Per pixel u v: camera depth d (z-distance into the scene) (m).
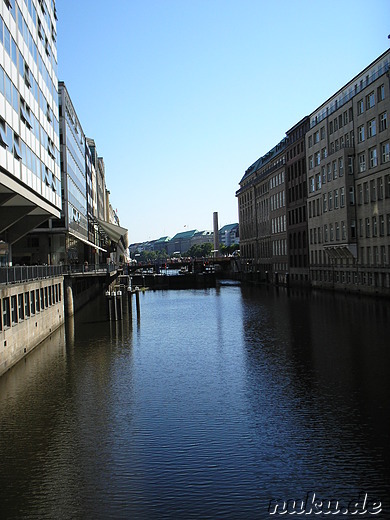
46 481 12.99
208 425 16.75
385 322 35.69
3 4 25.88
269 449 14.57
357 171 58.38
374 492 11.97
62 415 18.12
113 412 18.39
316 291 68.00
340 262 64.12
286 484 12.48
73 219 60.91
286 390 20.44
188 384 22.08
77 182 66.25
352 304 48.31
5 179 26.42
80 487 12.63
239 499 11.86
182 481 12.80
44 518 11.26
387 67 51.16
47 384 22.38
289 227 87.38
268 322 40.56
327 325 36.25
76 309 53.34
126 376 23.78
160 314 51.69
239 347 30.34
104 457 14.38
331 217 65.56
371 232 54.91
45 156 37.03
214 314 49.19
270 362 25.61
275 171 95.75
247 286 95.06
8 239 40.25
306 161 76.25
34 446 15.31
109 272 60.56
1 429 16.80
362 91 56.25
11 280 26.39
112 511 11.48
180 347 31.28
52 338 34.97
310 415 17.30
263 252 108.44
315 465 13.41
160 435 15.95
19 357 26.89
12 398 20.28
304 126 79.06
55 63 42.72
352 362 24.50
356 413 17.30
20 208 34.66
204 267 139.62
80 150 71.38
